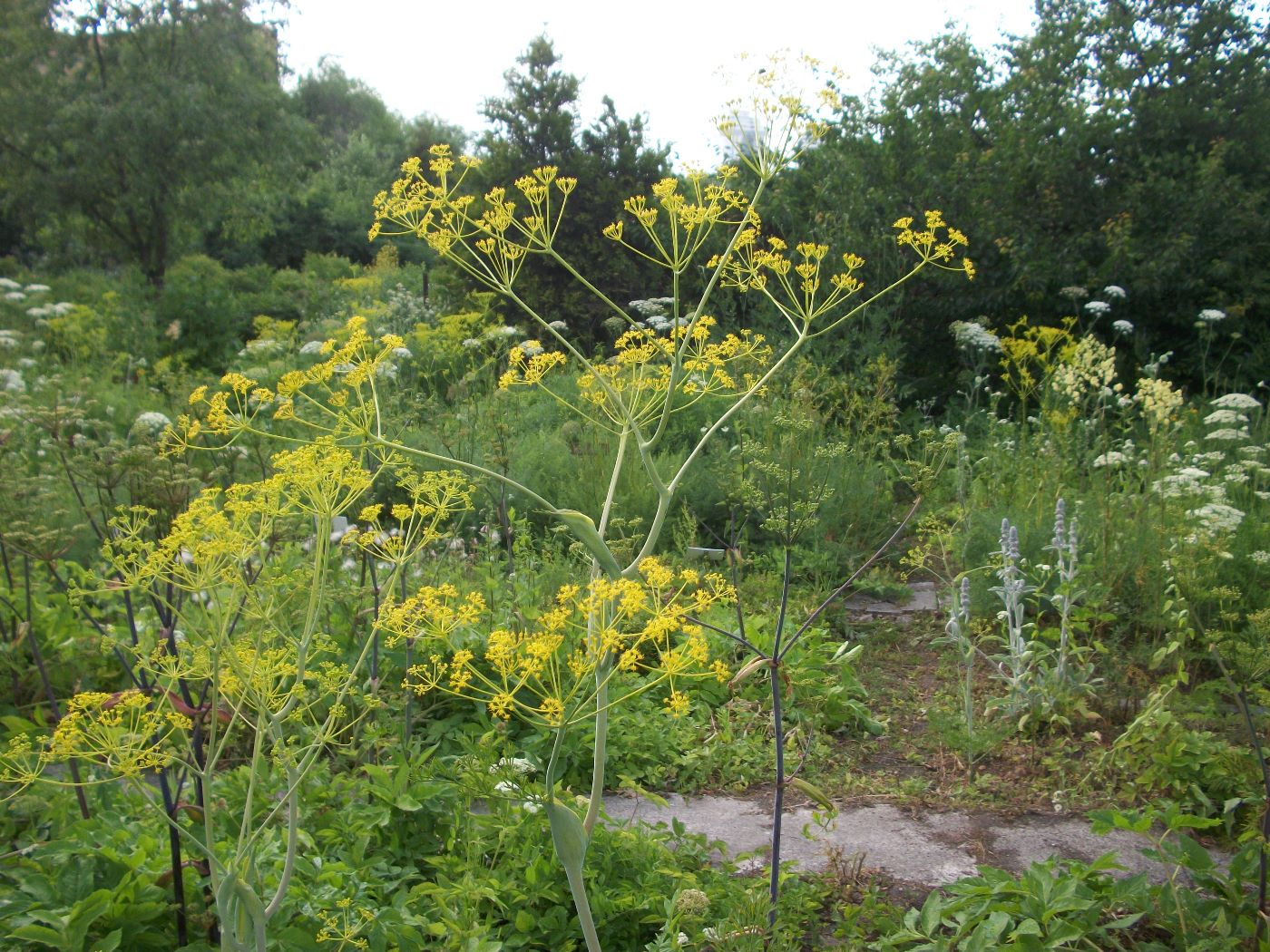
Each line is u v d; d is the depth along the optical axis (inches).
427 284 577.6
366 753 132.7
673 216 107.7
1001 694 184.9
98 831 101.1
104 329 456.1
